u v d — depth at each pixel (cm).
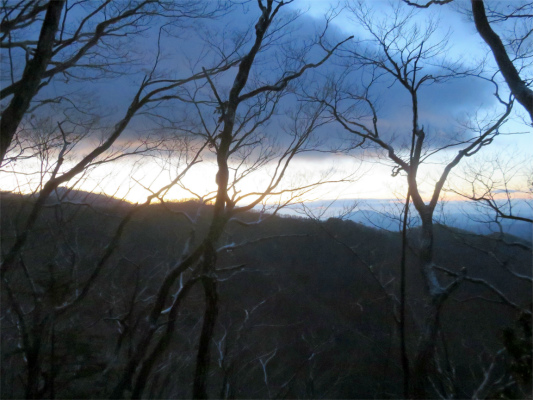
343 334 1270
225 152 909
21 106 838
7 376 809
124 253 1063
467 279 928
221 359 1066
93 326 905
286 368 1249
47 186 902
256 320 1260
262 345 1270
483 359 1035
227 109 931
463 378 1004
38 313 773
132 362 834
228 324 1205
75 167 961
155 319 877
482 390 842
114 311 1023
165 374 1005
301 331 1280
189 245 1021
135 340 1015
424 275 959
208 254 852
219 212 884
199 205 1082
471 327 1080
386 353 1113
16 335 830
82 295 852
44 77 1069
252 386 1204
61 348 761
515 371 739
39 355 750
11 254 798
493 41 985
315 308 1308
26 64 979
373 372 1166
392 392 1084
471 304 1124
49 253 872
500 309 1062
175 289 1152
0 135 817
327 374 1214
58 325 808
